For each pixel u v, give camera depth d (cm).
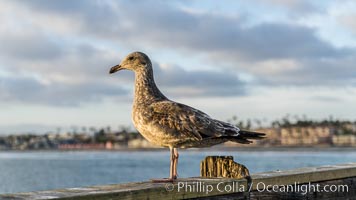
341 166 299
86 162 4953
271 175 262
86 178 2309
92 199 210
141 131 263
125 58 271
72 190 219
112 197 214
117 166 3666
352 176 296
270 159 4253
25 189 1756
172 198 229
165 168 3156
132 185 232
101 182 2042
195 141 256
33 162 5228
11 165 4272
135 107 265
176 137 254
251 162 3578
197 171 2725
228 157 261
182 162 4222
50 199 203
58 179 2261
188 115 256
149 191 223
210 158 263
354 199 297
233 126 263
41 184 1973
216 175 261
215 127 257
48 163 4766
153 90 268
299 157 4750
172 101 265
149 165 3812
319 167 295
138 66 268
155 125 256
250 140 264
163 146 263
